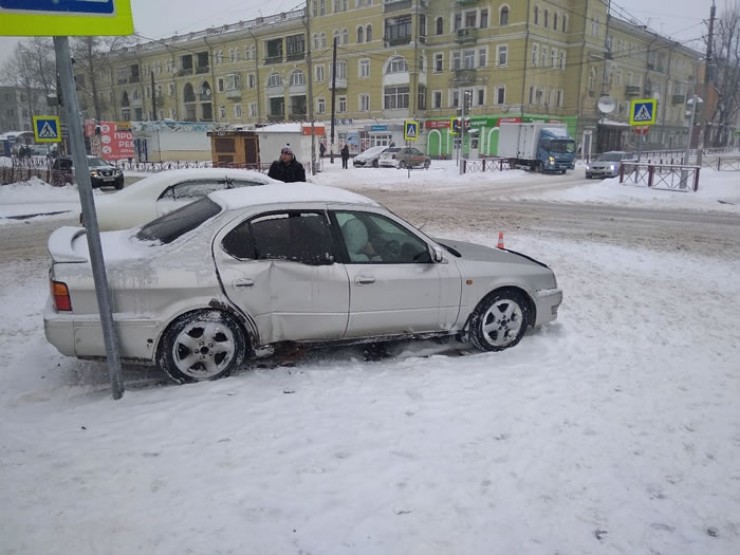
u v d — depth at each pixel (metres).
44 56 62.69
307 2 58.19
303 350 5.00
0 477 3.02
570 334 5.68
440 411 3.88
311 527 2.65
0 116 100.94
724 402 4.09
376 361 4.97
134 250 4.41
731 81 55.78
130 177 33.00
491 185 27.44
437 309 4.93
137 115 79.25
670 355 5.11
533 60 48.97
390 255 4.84
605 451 3.38
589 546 2.60
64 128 28.62
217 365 4.42
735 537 2.69
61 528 2.61
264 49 63.06
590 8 52.25
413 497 2.90
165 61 73.50
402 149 38.81
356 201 4.79
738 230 13.48
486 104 50.78
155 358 4.27
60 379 4.61
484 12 49.69
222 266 4.30
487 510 2.81
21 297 7.03
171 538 2.56
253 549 2.50
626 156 32.56
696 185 20.81
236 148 34.31
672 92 71.12
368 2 53.88
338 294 4.58
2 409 4.01
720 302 7.07
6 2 3.26
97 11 3.43
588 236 12.45
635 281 8.21
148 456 3.26
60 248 4.36
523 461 3.26
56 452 3.29
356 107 57.03
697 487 3.05
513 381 4.45
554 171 35.06
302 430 3.58
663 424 3.74
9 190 19.73
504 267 5.21
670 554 2.57
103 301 3.93
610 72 57.72
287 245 4.50
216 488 2.94
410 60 52.31
